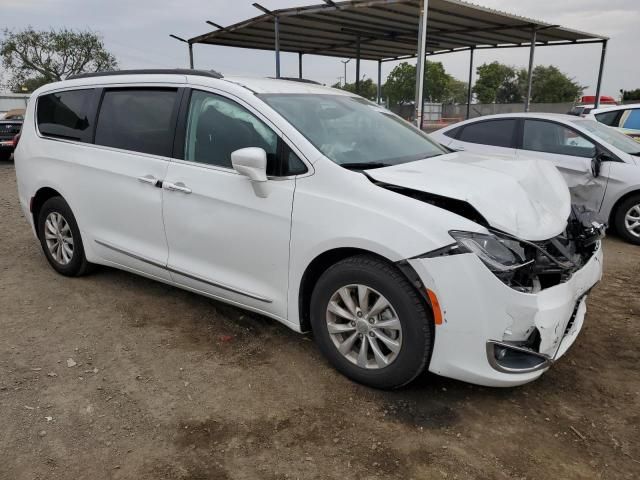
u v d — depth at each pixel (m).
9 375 3.17
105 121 4.20
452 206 2.82
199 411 2.85
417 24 12.57
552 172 3.79
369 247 2.78
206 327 3.84
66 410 2.84
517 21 12.16
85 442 2.59
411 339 2.77
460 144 7.65
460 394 3.04
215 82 3.60
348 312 3.03
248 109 3.39
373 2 10.13
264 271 3.30
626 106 10.31
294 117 3.36
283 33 13.89
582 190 6.64
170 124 3.75
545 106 31.81
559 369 3.34
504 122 7.38
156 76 3.96
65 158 4.41
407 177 2.97
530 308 2.63
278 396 2.99
